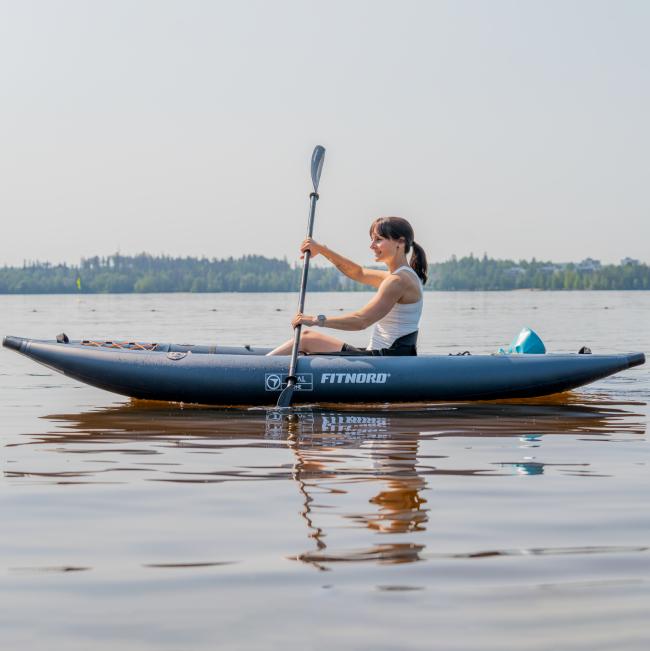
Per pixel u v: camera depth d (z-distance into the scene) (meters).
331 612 2.11
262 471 3.76
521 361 5.97
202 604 2.17
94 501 3.21
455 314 27.94
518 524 2.89
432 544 2.66
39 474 3.71
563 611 2.11
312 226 6.56
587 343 12.55
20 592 2.25
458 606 2.15
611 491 3.38
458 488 3.42
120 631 2.01
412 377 5.77
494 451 4.26
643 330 16.67
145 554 2.57
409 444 4.46
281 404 5.65
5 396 6.62
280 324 20.03
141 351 5.99
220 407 5.90
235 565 2.46
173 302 63.25
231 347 6.70
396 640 1.96
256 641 1.95
